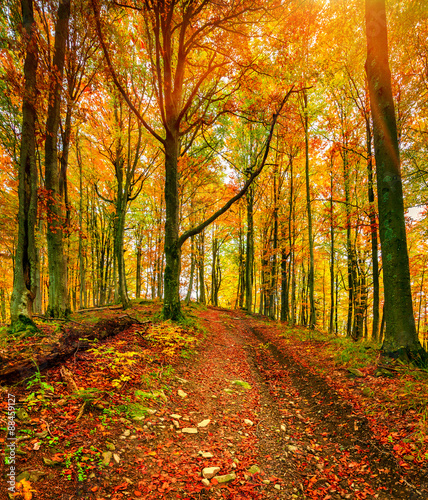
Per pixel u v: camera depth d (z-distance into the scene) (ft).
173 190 32.37
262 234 76.54
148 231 75.10
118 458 9.33
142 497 8.13
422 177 31.53
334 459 11.05
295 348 27.68
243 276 97.04
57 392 11.84
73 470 8.25
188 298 64.80
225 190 61.77
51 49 24.12
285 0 26.32
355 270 47.24
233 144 63.87
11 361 12.61
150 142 48.47
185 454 10.82
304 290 71.31
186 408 14.66
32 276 18.74
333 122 42.78
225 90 42.55
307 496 9.23
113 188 61.11
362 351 20.52
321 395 16.44
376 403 13.32
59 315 26.45
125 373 15.10
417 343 16.28
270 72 32.12
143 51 37.22
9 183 47.50
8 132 39.29
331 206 39.34
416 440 10.33
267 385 19.86
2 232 50.57
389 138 17.71
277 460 11.23
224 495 8.90
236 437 12.80
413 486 8.71
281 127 41.93
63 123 38.11
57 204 26.25
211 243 101.50
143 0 24.63
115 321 24.86
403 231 17.22
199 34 33.09
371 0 18.48
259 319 60.70
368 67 18.78
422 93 29.81
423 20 27.14
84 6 25.49
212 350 27.40
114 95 38.47
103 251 81.56
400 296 16.90
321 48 32.22
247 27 30.99
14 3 24.06
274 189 59.00
